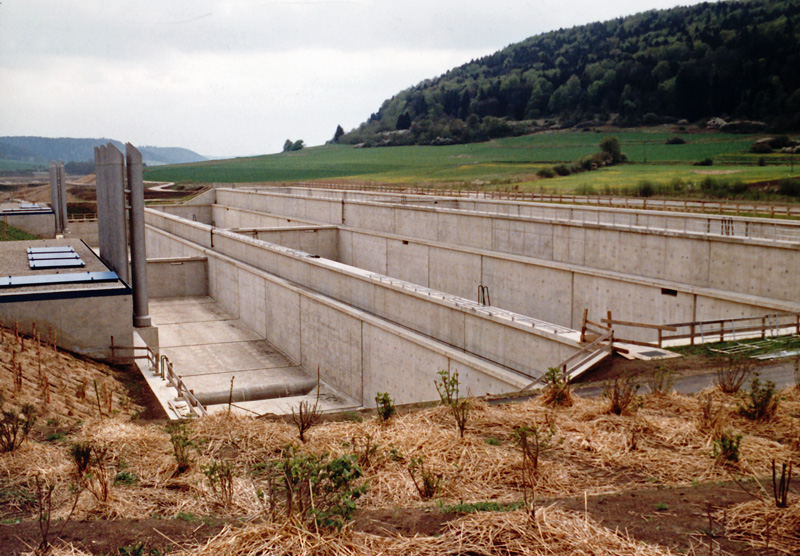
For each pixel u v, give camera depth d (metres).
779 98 146.00
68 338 24.59
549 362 22.06
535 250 38.47
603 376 18.31
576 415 12.72
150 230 71.69
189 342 41.12
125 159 29.61
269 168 185.75
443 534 7.43
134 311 29.33
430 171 136.62
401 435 11.48
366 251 54.97
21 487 9.92
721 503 8.33
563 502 8.53
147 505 9.36
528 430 10.98
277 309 40.47
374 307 31.55
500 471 10.06
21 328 24.02
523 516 7.70
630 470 10.16
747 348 20.20
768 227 32.16
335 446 11.27
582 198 61.25
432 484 9.37
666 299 30.48
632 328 32.41
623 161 113.62
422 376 27.67
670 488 9.19
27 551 7.39
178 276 52.53
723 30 179.50
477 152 162.38
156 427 13.27
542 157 140.50
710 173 89.50
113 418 14.91
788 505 7.96
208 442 11.88
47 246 39.38
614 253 33.34
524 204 47.88
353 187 99.00
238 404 31.05
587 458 10.70
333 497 7.59
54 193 63.44
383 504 9.07
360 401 32.31
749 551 6.98
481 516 7.77
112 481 10.16
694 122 159.75
